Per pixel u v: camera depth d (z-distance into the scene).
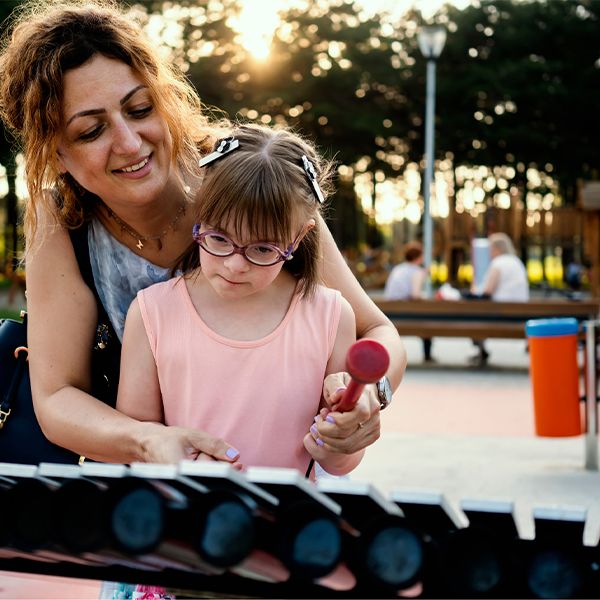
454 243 23.41
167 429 1.70
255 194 1.66
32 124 1.86
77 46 1.81
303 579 1.24
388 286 12.69
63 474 1.25
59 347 1.96
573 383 5.55
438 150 35.25
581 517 1.23
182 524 1.20
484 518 1.27
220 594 1.37
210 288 1.86
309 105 34.12
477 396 8.99
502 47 35.44
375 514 1.27
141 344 1.86
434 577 1.24
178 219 2.01
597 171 36.41
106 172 1.87
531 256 34.62
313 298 1.86
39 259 1.99
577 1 35.38
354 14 34.66
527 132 34.62
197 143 2.10
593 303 11.08
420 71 34.72
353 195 39.41
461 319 11.38
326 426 1.65
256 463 1.79
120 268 2.02
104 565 1.40
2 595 1.82
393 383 1.94
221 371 1.79
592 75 35.41
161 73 1.90
